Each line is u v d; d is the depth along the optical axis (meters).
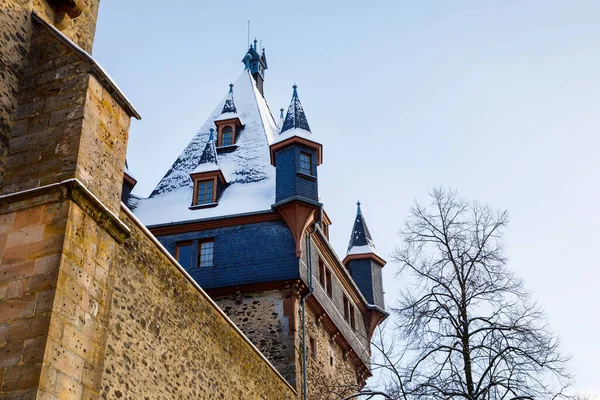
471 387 15.19
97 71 11.12
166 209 25.59
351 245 31.89
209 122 30.34
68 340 9.17
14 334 8.98
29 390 8.52
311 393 22.17
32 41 11.79
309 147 25.41
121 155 11.36
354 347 27.30
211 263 23.61
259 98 31.98
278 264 22.97
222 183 26.08
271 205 23.91
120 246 11.61
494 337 15.49
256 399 16.39
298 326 22.42
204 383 13.79
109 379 10.79
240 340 16.00
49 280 9.26
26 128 10.87
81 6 13.26
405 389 15.27
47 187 9.94
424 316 16.02
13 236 9.77
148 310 12.20
